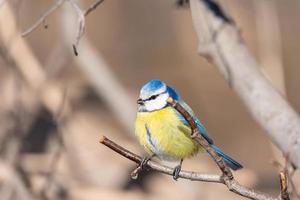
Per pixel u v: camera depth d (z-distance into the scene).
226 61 9.17
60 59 13.17
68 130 13.60
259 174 15.68
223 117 18.70
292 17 20.06
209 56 9.39
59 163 13.61
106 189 14.03
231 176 6.59
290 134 8.51
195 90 18.86
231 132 18.41
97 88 13.52
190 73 18.89
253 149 17.86
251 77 8.98
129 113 13.62
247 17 14.64
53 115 12.83
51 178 12.63
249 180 14.77
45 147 13.70
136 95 17.45
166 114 8.85
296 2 20.19
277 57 12.00
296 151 8.30
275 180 15.35
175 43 20.16
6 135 12.59
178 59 19.84
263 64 12.05
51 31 18.00
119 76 19.86
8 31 11.95
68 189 13.43
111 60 20.34
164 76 19.52
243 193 6.55
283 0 20.17
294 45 19.70
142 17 21.08
